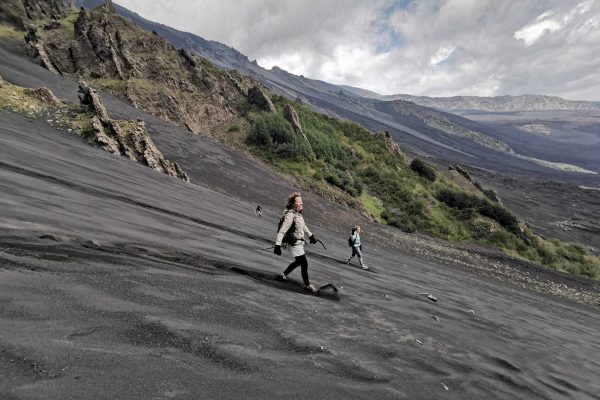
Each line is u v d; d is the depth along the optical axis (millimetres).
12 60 51500
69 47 59062
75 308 3994
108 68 58062
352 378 4492
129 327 3963
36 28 61750
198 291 5867
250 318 5402
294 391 3732
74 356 3121
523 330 12273
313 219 37500
